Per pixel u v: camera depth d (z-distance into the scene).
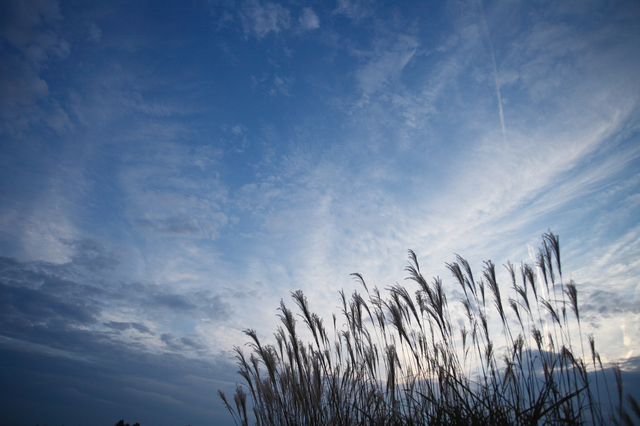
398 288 5.02
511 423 3.38
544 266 5.09
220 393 6.25
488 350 4.69
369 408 4.78
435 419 3.75
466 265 5.32
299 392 4.98
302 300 5.25
